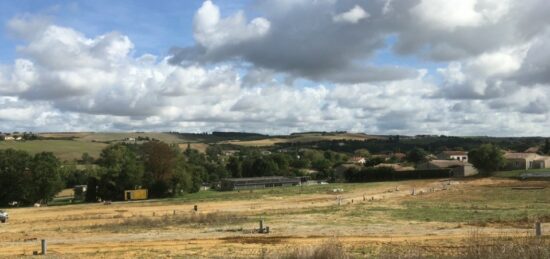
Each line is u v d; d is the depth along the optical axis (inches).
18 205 4261.8
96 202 4333.2
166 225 1851.6
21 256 1163.3
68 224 2096.5
